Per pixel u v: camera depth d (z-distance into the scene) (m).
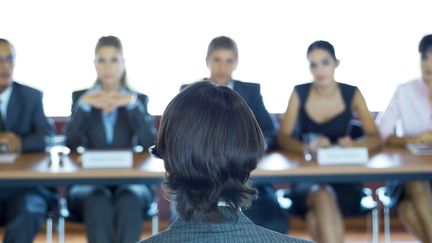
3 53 4.04
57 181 3.56
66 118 5.23
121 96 3.97
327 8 5.47
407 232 5.10
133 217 3.75
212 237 1.21
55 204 4.02
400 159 3.79
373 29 5.48
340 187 4.08
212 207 1.22
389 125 4.36
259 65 5.50
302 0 5.46
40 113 4.18
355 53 5.51
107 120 4.12
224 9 5.46
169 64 5.47
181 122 1.22
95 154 3.67
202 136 1.21
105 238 3.72
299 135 4.33
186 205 1.22
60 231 3.98
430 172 3.60
